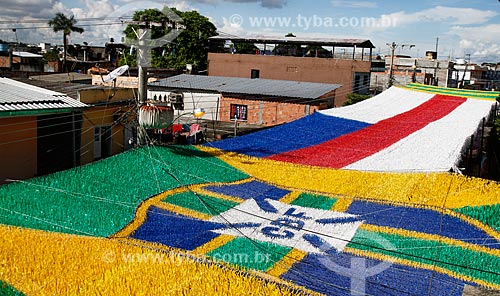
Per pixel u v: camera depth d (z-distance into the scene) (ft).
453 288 32.32
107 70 125.18
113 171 46.85
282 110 103.24
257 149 63.00
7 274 28.99
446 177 49.88
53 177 43.09
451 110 78.59
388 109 82.48
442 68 154.20
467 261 36.11
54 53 184.65
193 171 52.13
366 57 155.94
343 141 66.44
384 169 54.85
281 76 141.90
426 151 59.00
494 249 37.83
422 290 31.83
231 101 106.63
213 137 83.61
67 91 63.41
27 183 41.47
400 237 39.68
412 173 52.19
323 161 58.85
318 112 78.28
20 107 47.24
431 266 35.19
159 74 135.95
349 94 126.00
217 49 164.76
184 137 75.72
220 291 28.78
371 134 68.69
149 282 29.17
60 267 30.09
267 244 37.47
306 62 138.82
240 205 45.27
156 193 44.80
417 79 137.69
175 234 37.40
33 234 33.58
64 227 35.47
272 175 54.49
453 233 40.34
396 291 31.53
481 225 41.39
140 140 53.31
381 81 142.00
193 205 43.73
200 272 30.76
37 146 52.70
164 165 51.16
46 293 27.63
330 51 158.61
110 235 35.55
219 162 56.65
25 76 118.73
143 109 50.34
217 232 38.78
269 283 30.37
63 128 55.88
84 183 43.27
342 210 45.21
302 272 33.35
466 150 61.77
